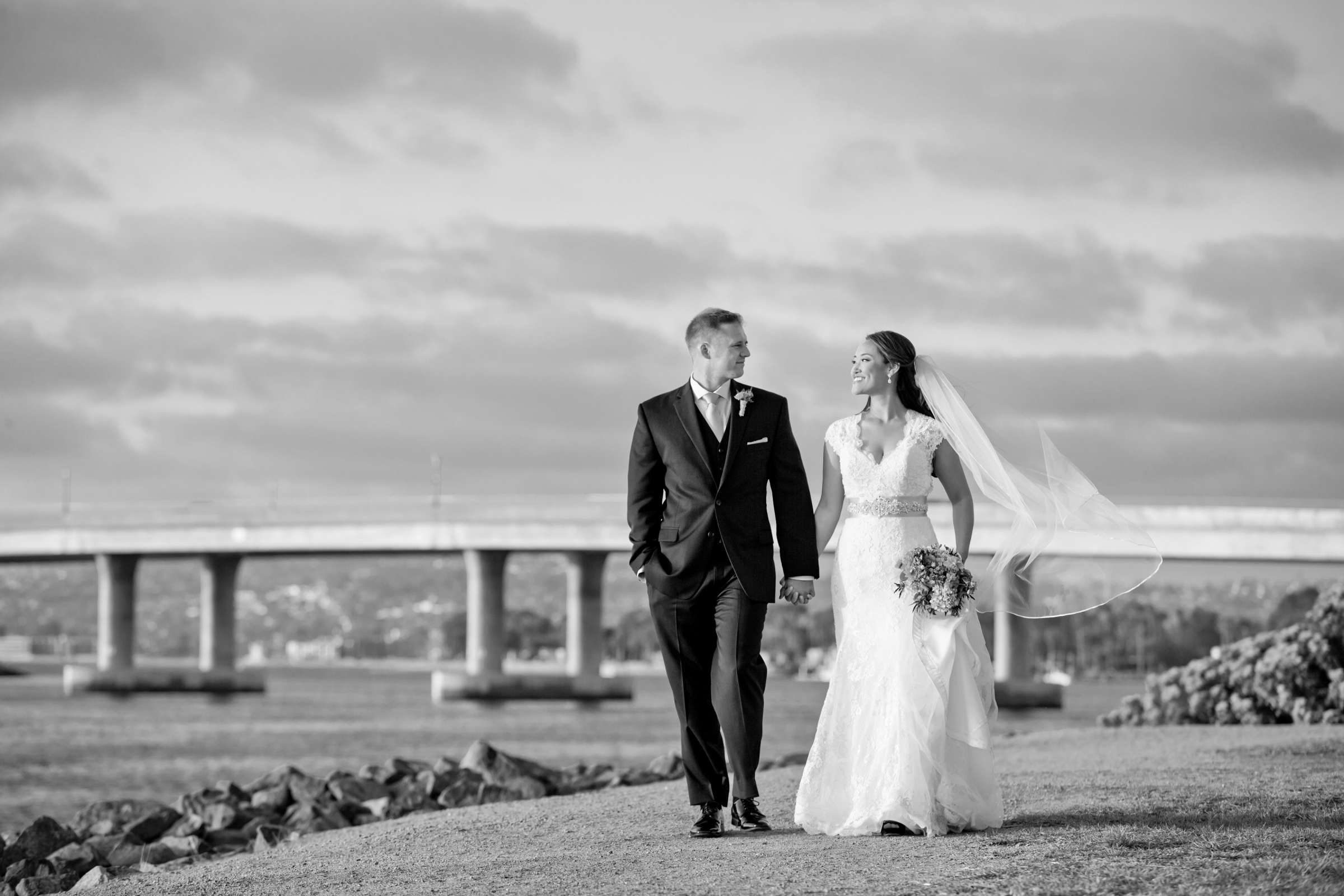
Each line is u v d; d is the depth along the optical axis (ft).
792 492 34.30
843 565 35.32
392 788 66.85
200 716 267.80
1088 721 228.02
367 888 29.91
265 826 54.90
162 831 62.54
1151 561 35.88
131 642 421.59
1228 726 77.66
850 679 34.55
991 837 32.53
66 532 391.24
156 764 144.97
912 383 35.94
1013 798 40.83
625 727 217.97
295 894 29.84
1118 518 36.04
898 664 33.88
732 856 31.04
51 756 156.04
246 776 130.82
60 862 53.26
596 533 326.24
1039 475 36.40
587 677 348.79
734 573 33.78
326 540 354.13
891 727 33.71
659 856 31.68
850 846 31.89
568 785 64.95
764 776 51.49
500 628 346.33
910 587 34.04
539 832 37.83
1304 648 81.41
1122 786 43.21
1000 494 35.73
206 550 374.84
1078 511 36.17
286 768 70.54
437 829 40.78
